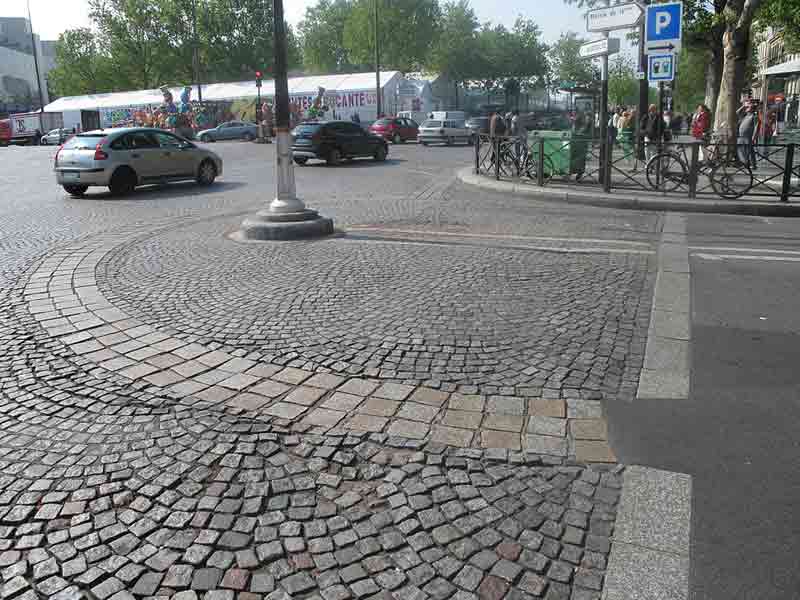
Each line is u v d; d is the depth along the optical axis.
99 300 5.70
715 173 11.73
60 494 2.91
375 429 3.42
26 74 82.75
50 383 4.05
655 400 3.71
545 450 3.21
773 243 8.12
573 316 5.09
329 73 92.38
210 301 5.59
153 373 4.16
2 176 18.36
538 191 12.68
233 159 22.77
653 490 2.88
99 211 11.52
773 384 3.91
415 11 74.94
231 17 71.56
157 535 2.63
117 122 50.62
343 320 5.02
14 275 6.69
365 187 14.70
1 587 2.36
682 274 6.39
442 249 7.56
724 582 2.34
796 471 3.01
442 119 32.53
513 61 82.19
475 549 2.52
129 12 70.00
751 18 16.03
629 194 12.11
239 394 3.84
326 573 2.41
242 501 2.84
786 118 25.83
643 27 19.56
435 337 4.64
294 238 8.26
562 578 2.37
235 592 2.33
